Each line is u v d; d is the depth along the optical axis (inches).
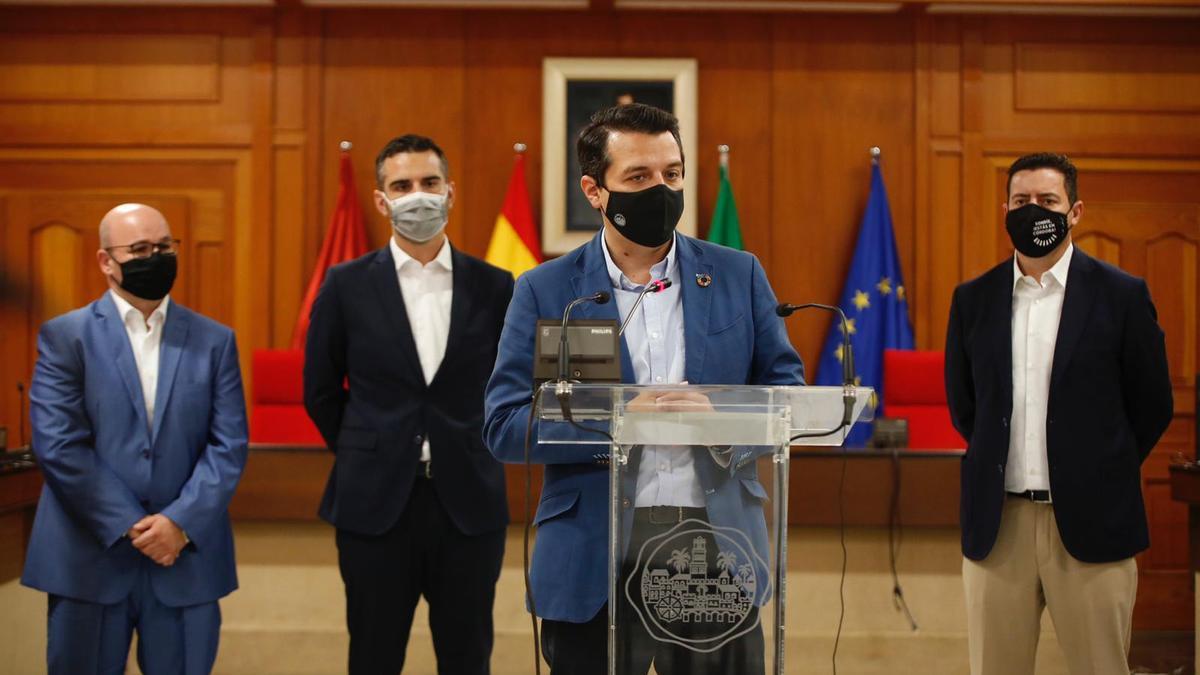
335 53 217.6
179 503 109.3
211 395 116.6
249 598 157.9
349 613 116.0
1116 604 99.4
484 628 117.0
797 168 217.5
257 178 216.4
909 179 217.3
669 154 77.0
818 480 152.4
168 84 217.9
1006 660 103.7
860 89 217.5
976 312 110.0
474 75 217.6
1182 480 130.9
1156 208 215.9
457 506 115.3
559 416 65.4
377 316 119.2
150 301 115.4
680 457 66.0
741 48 218.1
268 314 215.8
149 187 217.5
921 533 154.9
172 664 109.5
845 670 153.8
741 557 65.3
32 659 145.1
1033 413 104.1
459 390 118.1
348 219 210.1
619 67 215.2
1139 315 101.7
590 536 74.2
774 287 216.8
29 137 216.8
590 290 80.4
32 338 214.2
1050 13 215.2
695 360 78.5
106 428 110.1
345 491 115.3
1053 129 216.8
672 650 65.3
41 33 217.3
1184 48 216.7
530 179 217.6
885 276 209.5
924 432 167.5
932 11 215.2
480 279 123.3
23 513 142.6
